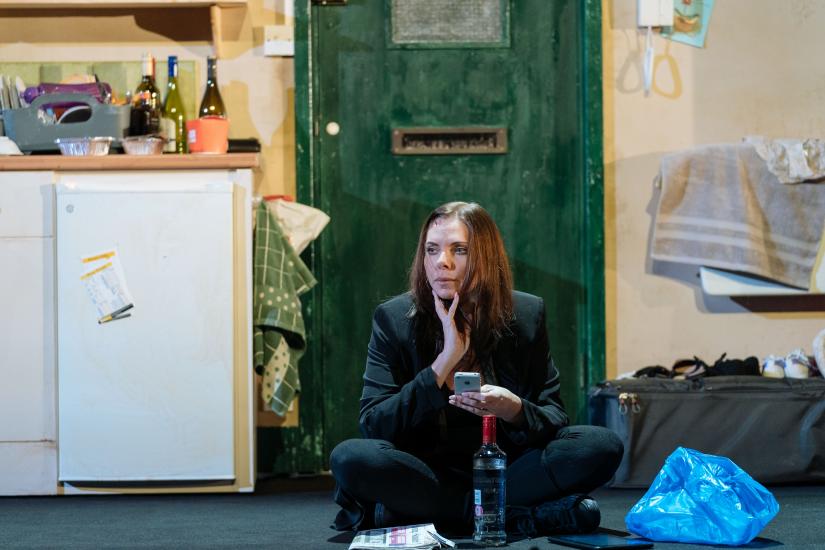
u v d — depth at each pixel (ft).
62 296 12.28
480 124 14.74
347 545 8.81
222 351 12.31
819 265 13.92
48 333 12.42
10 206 12.46
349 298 14.62
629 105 14.62
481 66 14.73
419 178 14.71
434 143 14.73
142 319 12.28
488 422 8.37
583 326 14.66
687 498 8.70
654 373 13.58
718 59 14.69
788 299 14.55
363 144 14.69
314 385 14.33
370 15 14.69
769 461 12.56
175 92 14.02
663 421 12.62
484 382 9.00
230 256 12.34
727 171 13.98
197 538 9.32
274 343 12.84
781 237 13.92
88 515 10.91
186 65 14.35
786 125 14.69
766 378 12.85
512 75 14.73
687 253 13.98
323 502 11.85
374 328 9.25
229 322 12.32
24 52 14.30
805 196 13.89
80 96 13.07
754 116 14.69
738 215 13.91
